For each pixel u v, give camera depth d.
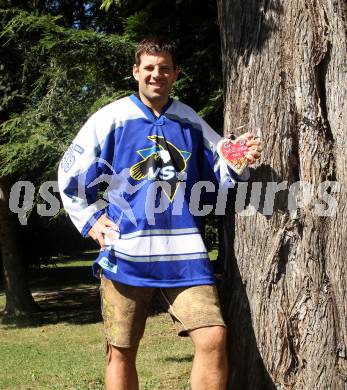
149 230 3.06
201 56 7.32
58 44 7.68
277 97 3.16
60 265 24.67
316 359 3.11
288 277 3.17
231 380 3.31
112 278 3.12
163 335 9.88
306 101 3.11
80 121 8.41
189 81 7.55
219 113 7.46
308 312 3.13
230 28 3.36
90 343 10.05
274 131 3.17
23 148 8.85
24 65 9.85
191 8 7.44
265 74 3.19
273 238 3.18
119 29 9.95
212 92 7.29
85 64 7.88
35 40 9.65
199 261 3.06
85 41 7.67
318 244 3.12
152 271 3.04
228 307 3.35
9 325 12.50
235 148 3.15
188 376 6.48
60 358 8.55
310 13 3.09
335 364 3.10
